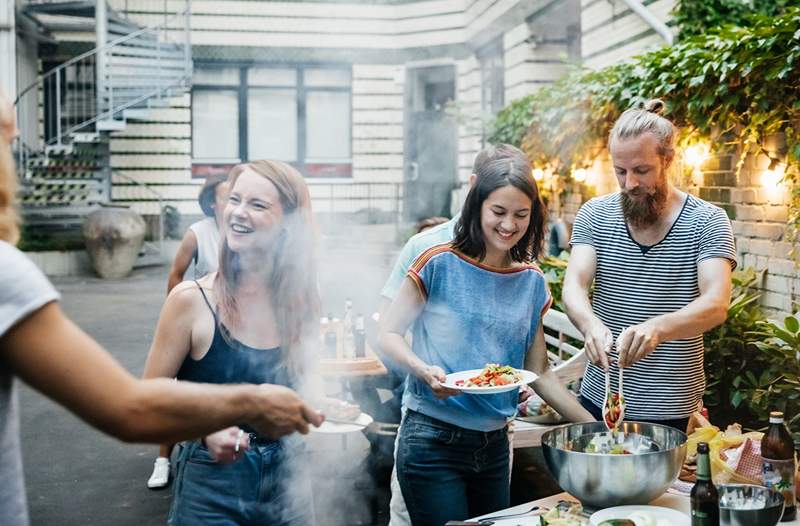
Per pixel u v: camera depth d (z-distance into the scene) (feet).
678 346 9.14
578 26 41.63
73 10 49.88
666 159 8.89
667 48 17.30
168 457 15.24
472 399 8.45
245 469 7.46
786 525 7.34
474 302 8.50
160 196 55.47
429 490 8.59
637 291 9.31
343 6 57.21
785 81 13.21
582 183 23.68
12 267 4.18
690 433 9.45
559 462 7.38
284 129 58.03
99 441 17.83
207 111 57.21
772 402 12.50
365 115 58.23
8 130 4.52
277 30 56.85
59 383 4.20
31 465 16.29
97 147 51.24
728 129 14.78
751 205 14.66
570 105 22.59
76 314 34.06
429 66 57.26
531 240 8.65
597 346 8.34
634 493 7.19
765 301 14.38
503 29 46.75
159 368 7.45
